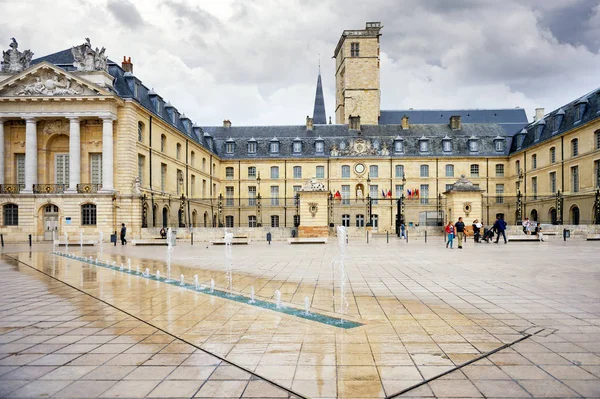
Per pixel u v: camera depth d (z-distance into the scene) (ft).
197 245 90.27
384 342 18.95
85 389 14.37
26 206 107.76
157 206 123.44
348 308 25.63
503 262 48.88
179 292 31.53
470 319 22.84
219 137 190.80
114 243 96.58
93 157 114.21
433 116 210.38
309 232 100.42
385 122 210.38
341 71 225.56
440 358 16.93
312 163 178.40
